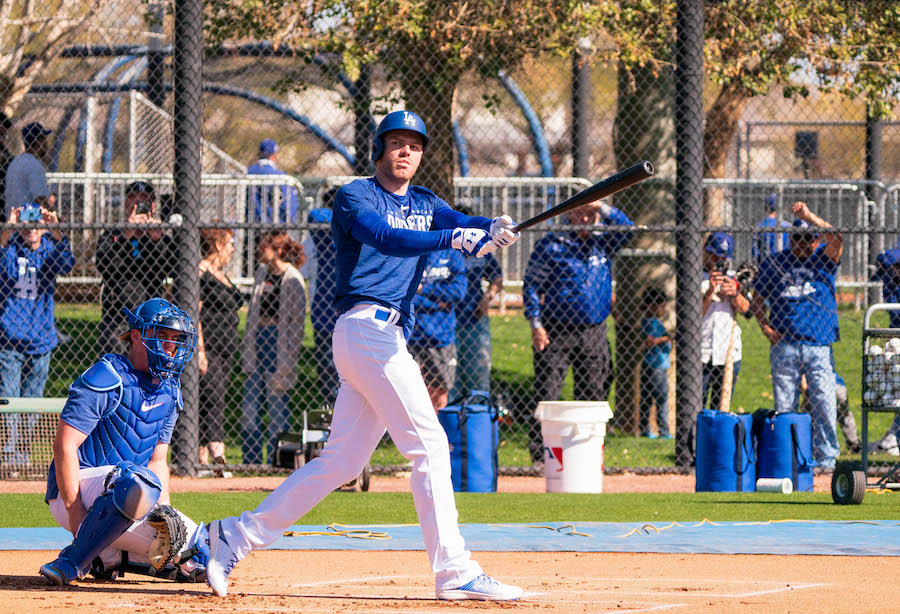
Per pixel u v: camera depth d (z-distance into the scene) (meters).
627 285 43.72
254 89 72.75
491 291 37.84
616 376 43.88
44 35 48.19
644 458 38.25
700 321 35.09
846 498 28.19
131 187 35.22
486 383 37.62
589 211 36.31
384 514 26.28
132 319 17.06
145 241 35.00
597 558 20.12
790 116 74.44
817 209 61.12
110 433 17.02
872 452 38.81
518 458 39.12
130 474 16.25
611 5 39.19
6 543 21.34
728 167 73.06
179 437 33.91
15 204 36.19
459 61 39.94
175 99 33.81
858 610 14.83
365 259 15.50
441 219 16.31
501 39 40.56
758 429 32.72
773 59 42.47
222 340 35.06
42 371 34.81
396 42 41.16
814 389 35.91
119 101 63.31
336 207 15.69
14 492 30.05
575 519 25.62
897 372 28.92
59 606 14.66
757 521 25.00
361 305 15.40
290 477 15.98
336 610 14.62
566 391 47.41
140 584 16.91
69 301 53.12
